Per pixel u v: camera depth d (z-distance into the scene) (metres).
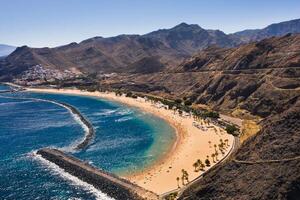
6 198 128.62
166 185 133.88
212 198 99.88
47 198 127.44
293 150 98.00
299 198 86.88
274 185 90.88
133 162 165.00
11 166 161.62
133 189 130.25
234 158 110.38
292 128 106.12
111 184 135.88
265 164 99.12
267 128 112.19
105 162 165.75
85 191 132.62
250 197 91.81
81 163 161.12
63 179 145.25
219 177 105.75
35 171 154.88
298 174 90.25
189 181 135.62
